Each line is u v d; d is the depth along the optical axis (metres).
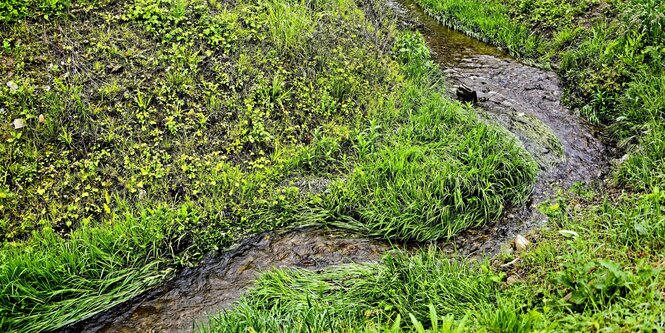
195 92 6.14
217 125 6.00
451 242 5.05
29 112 5.44
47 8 6.27
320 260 4.82
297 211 5.40
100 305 4.34
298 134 6.25
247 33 6.93
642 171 5.22
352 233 5.20
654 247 3.75
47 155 5.25
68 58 5.96
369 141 6.02
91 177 5.23
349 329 3.55
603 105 6.91
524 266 4.20
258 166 5.74
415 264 4.27
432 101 6.80
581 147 6.43
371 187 5.56
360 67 7.15
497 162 5.71
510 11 9.88
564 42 8.45
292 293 4.22
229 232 5.12
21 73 5.68
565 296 3.42
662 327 2.80
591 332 2.95
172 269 4.74
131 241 4.78
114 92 5.82
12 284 4.15
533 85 7.90
